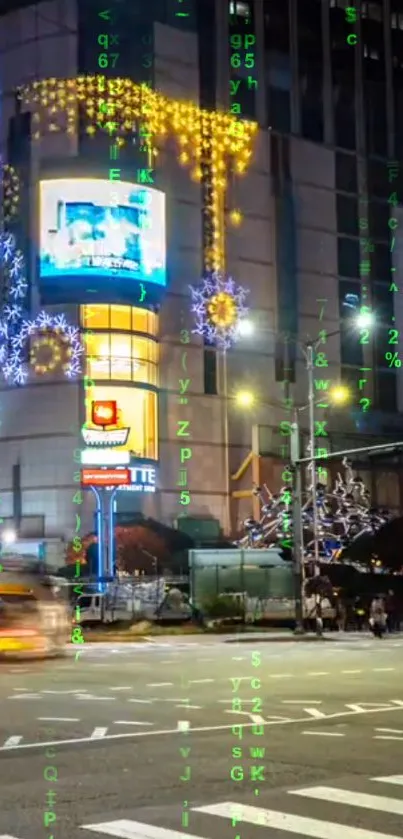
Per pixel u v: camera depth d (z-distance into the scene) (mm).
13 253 67062
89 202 64875
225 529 69750
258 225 74688
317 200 77875
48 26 68500
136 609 44156
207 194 72000
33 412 65875
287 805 8688
